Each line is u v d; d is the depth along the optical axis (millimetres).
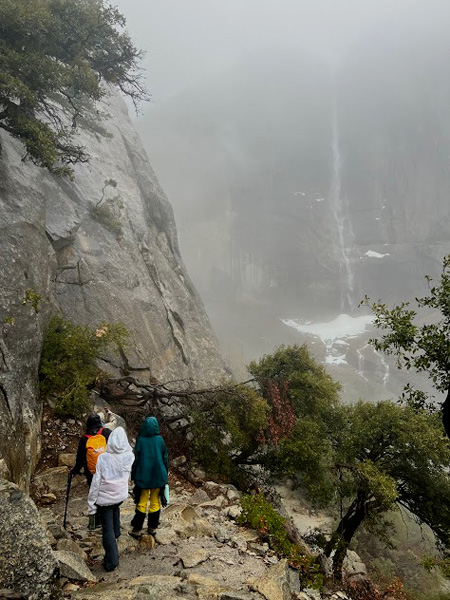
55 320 12367
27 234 12664
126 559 5336
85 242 17859
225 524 7598
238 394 12258
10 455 6996
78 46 12977
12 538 3848
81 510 7129
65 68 12242
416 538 20984
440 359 7684
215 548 6203
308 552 9289
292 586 5551
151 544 5691
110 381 12180
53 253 14992
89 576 4617
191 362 22141
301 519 17312
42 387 10734
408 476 13117
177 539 6148
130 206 24906
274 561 6254
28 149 11938
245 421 12180
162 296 22094
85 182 21203
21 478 7160
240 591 4730
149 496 5820
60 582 4035
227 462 12023
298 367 13664
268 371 13781
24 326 10688
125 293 18266
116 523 5277
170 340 20172
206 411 12805
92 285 16547
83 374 11141
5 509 4109
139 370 15977
